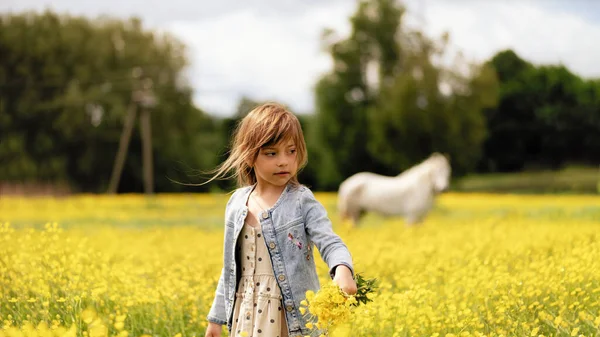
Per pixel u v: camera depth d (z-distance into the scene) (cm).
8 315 429
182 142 5441
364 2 5241
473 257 622
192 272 625
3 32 5294
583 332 412
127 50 5519
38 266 515
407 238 938
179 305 502
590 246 592
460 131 4675
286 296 338
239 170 379
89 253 584
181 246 880
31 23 5425
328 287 293
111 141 5316
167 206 2812
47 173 5022
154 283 567
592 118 6962
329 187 5356
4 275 503
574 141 7038
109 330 444
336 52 5262
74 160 5272
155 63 5497
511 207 2391
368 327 400
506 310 429
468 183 5319
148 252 812
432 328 414
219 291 368
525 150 7112
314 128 5325
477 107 4709
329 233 337
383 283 545
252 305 346
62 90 5316
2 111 5109
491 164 7112
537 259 612
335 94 5241
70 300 443
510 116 7112
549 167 7019
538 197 3180
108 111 5303
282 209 347
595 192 4003
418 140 4666
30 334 308
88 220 1944
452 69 4716
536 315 451
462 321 407
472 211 2239
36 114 5197
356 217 1455
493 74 4747
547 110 6969
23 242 573
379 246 778
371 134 4991
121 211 2425
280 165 338
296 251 342
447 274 585
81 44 5428
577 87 7069
